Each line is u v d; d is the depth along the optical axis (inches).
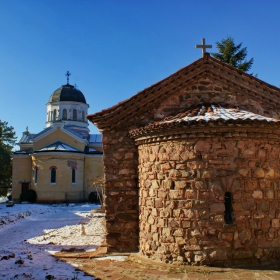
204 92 506.3
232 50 1547.7
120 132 499.5
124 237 483.2
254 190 415.2
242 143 415.5
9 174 1947.6
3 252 501.4
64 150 1515.7
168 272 380.2
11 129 2066.9
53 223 901.8
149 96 498.6
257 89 502.0
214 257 396.5
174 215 416.8
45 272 390.0
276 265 400.5
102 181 1177.4
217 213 403.2
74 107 1822.1
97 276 373.4
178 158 422.0
